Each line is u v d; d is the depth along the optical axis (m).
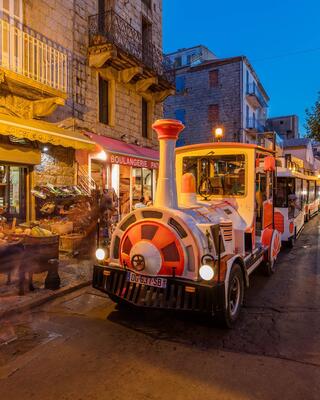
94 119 11.60
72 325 4.27
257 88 32.84
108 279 4.49
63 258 7.50
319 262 8.27
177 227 4.09
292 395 2.85
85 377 3.12
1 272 4.87
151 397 2.82
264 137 26.48
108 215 8.66
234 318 4.36
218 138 7.87
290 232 10.03
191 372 3.21
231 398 2.81
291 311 4.89
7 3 8.36
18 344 3.74
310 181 18.72
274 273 7.16
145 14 14.62
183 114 30.25
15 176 8.80
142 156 11.88
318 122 16.73
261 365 3.34
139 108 14.32
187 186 4.91
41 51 8.96
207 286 3.77
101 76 12.08
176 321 4.43
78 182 10.45
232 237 4.85
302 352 3.62
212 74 29.05
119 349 3.66
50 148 9.59
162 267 4.07
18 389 2.93
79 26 10.88
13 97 8.42
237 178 5.77
